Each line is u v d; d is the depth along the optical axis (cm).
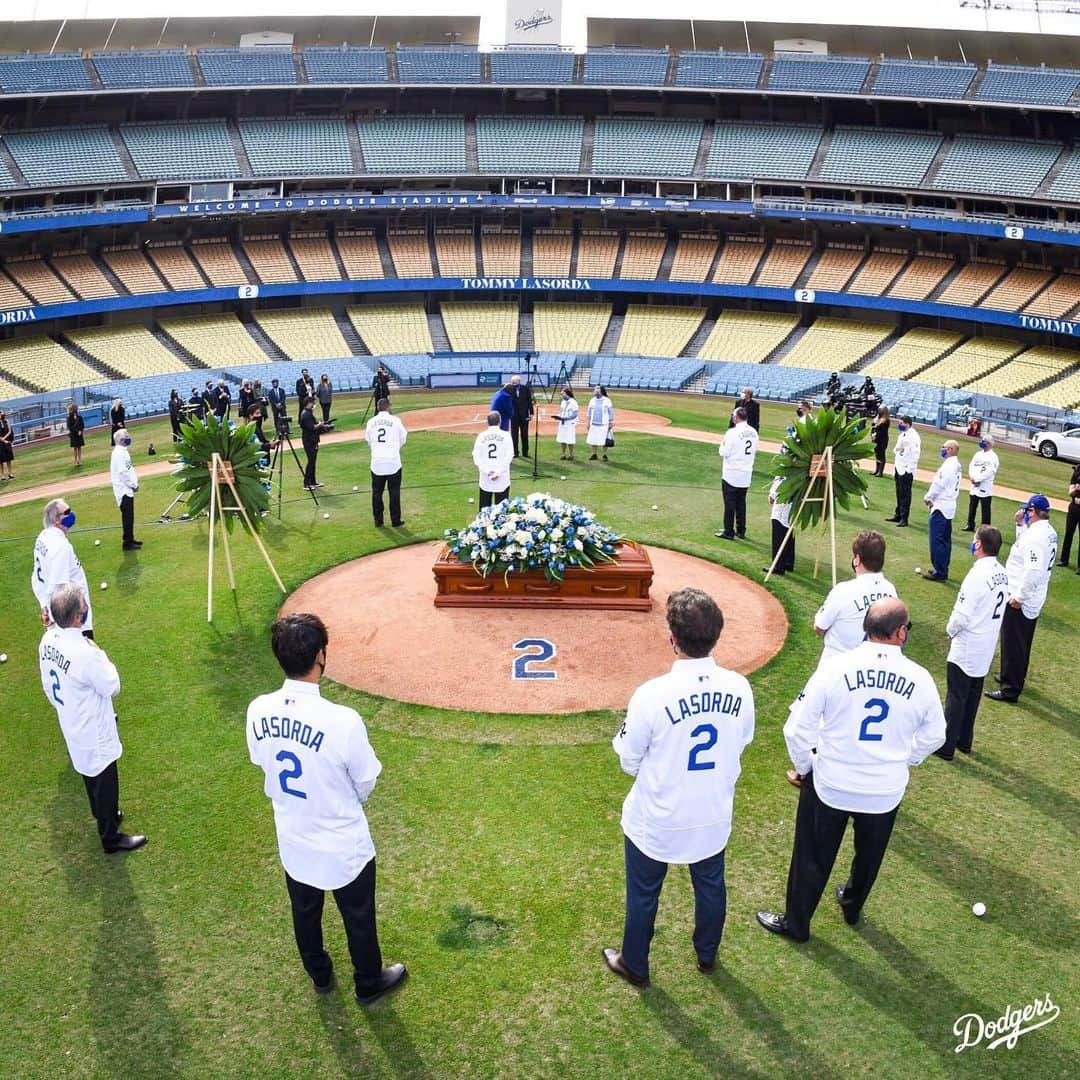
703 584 1570
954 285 4425
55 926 773
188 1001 693
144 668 1255
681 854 647
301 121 5112
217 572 1633
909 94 4734
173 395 2819
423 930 762
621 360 4338
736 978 711
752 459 1786
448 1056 641
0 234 4125
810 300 4519
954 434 3419
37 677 1253
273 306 4900
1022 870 845
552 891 809
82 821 925
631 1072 625
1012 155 4588
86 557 1745
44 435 3350
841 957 735
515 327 4712
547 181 4966
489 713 1121
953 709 1022
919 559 1734
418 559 1688
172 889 819
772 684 1207
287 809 636
